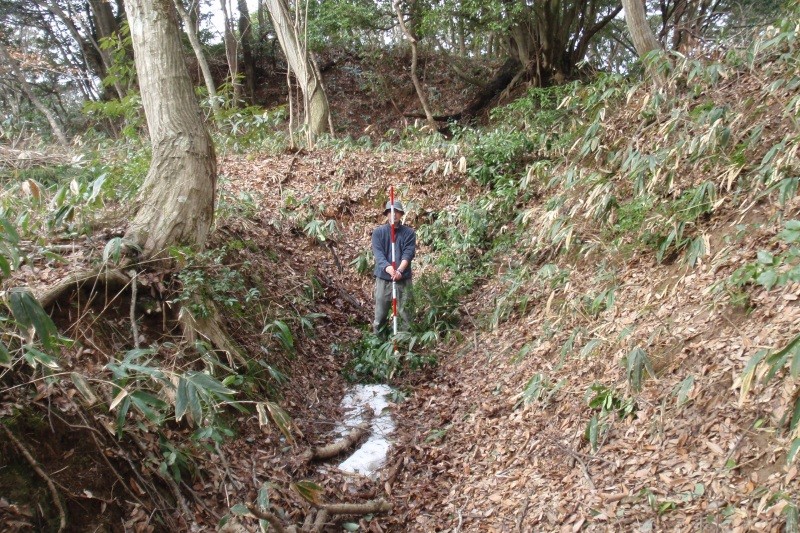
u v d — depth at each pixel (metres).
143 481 3.37
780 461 2.97
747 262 4.21
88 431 3.30
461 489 4.17
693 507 3.06
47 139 11.78
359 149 10.25
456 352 6.13
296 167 9.42
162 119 5.10
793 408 3.09
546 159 8.62
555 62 14.65
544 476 3.89
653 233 5.34
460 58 19.50
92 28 18.38
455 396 5.37
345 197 8.80
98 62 18.25
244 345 5.04
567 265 6.24
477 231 7.82
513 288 6.19
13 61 13.98
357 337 6.59
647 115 6.95
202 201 5.08
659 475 3.37
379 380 5.85
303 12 15.31
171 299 4.54
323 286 7.25
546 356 5.11
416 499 4.19
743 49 6.64
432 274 7.18
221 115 10.28
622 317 4.84
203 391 3.01
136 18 5.18
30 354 2.85
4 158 6.03
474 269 7.49
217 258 5.02
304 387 5.40
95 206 4.86
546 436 4.23
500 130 9.55
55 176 6.18
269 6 12.33
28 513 2.79
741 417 3.33
